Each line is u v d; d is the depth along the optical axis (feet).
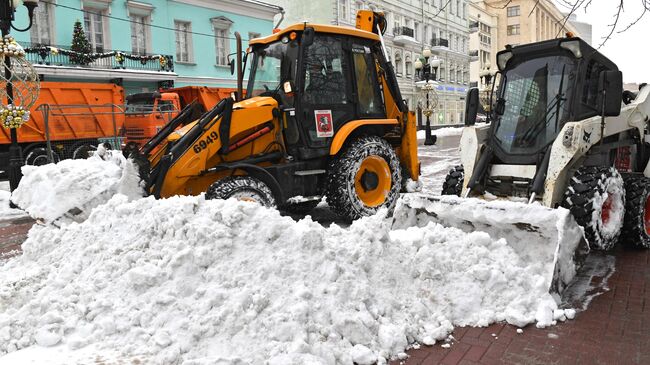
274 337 10.02
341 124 22.52
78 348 10.40
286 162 21.44
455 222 15.15
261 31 86.84
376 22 24.89
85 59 62.39
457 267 12.82
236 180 18.99
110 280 11.88
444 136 97.55
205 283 11.28
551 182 15.69
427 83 72.64
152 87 71.46
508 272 12.60
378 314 11.20
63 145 46.06
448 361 10.18
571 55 17.16
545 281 12.44
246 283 11.10
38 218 18.01
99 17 67.26
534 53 18.10
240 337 10.06
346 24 106.32
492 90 19.16
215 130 19.38
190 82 76.89
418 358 10.34
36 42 60.54
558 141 15.93
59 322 11.05
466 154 18.66
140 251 12.29
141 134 50.11
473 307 12.07
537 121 17.42
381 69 24.77
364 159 22.12
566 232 12.89
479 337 11.18
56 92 45.29
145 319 10.68
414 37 130.00
